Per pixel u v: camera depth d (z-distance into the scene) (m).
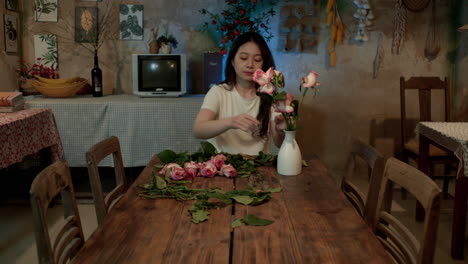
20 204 3.27
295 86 4.10
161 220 1.20
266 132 2.02
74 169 4.05
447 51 4.03
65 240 1.22
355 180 4.08
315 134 4.17
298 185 1.55
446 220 3.00
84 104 3.29
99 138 3.34
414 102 4.12
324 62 4.06
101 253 0.99
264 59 1.98
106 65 4.00
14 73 3.82
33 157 3.71
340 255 0.99
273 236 1.09
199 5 3.95
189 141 3.38
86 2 3.92
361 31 3.93
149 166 1.79
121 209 1.28
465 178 2.35
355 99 4.12
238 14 3.80
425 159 2.88
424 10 3.97
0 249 2.54
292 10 3.95
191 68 4.03
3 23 3.62
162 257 0.97
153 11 3.96
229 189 1.50
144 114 3.32
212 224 1.17
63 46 3.96
